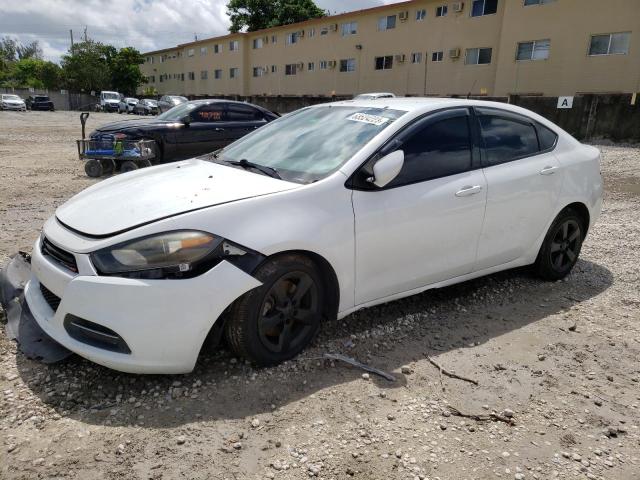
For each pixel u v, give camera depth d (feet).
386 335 11.75
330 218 10.04
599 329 12.58
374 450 8.04
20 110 139.23
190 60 180.86
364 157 10.78
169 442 7.97
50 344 10.06
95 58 207.51
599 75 77.46
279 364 10.17
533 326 12.60
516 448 8.26
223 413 8.71
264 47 144.66
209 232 8.88
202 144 35.09
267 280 9.36
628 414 9.29
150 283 8.46
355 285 10.72
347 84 119.75
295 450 7.95
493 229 12.98
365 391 9.55
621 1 73.67
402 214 11.03
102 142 31.65
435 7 98.22
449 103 12.70
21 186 28.78
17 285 11.69
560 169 14.40
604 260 17.84
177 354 8.76
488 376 10.28
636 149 55.31
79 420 8.39
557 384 10.14
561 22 80.18
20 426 8.18
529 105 67.21
